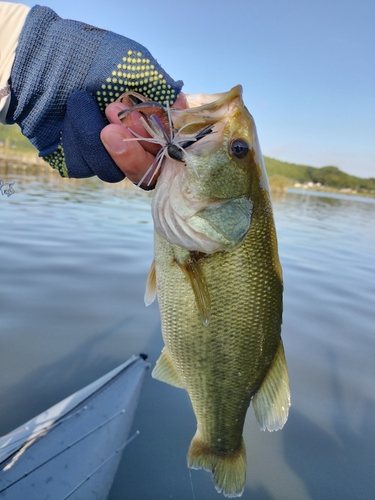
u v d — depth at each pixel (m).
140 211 2.40
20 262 1.13
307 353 0.79
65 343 0.72
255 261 0.30
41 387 0.58
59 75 0.27
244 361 0.32
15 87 0.27
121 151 0.26
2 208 1.93
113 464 0.45
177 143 0.27
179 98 0.29
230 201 0.29
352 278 1.42
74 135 0.27
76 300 0.91
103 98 0.27
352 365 0.75
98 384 0.57
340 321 0.97
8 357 0.65
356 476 0.50
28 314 0.81
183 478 0.47
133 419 0.54
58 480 0.40
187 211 0.28
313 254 1.77
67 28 0.27
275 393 0.33
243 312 0.31
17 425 0.50
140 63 0.27
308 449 0.53
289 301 1.09
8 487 0.38
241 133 0.29
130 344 0.74
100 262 1.22
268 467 0.50
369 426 0.58
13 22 0.27
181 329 0.31
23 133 0.29
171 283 0.31
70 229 1.65
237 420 0.34
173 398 0.60
